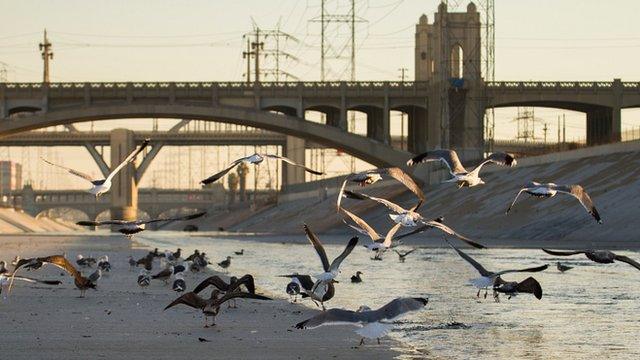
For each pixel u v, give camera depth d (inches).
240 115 7116.1
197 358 982.4
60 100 7116.1
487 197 5753.0
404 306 598.9
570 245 3575.3
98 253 3508.9
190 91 7076.8
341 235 5925.2
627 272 2311.8
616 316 1416.1
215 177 770.8
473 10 7332.7
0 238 5969.5
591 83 7150.6
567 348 1104.2
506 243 3961.6
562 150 6432.1
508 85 7194.9
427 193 6815.9
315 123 7194.9
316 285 1026.1
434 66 7495.1
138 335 1140.5
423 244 4210.1
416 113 7805.1
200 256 2450.8
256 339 1118.4
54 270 2301.9
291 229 7514.8
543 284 1962.4
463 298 1678.2
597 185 4869.6
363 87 7288.4
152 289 1785.2
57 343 1070.4
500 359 1026.7
